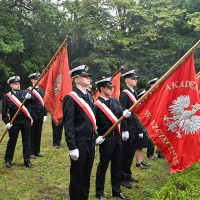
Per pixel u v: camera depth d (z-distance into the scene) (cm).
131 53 2356
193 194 321
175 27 2300
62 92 457
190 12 2173
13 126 525
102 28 2039
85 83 341
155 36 2141
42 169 521
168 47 2219
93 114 339
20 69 1788
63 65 464
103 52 2202
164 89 344
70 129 315
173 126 338
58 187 437
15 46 1370
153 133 344
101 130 404
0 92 1630
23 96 556
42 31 1783
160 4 2348
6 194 406
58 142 707
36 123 608
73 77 344
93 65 2231
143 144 542
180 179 359
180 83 340
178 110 338
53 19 1631
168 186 348
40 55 1847
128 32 2219
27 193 412
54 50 2142
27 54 1775
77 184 326
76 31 2100
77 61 2122
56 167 536
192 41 2097
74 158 313
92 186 444
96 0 2036
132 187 444
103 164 394
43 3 1566
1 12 1532
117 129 400
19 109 513
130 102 494
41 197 400
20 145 702
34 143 611
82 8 1994
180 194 319
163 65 2194
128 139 456
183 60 340
